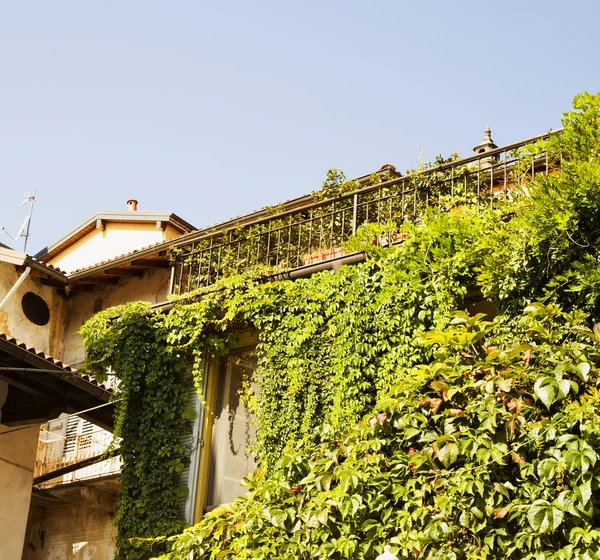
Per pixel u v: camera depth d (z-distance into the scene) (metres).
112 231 20.25
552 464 7.18
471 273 9.25
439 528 7.57
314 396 9.92
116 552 11.04
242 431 10.87
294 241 12.41
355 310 9.86
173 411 11.27
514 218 8.95
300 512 8.73
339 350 9.79
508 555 7.29
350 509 8.22
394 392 8.52
